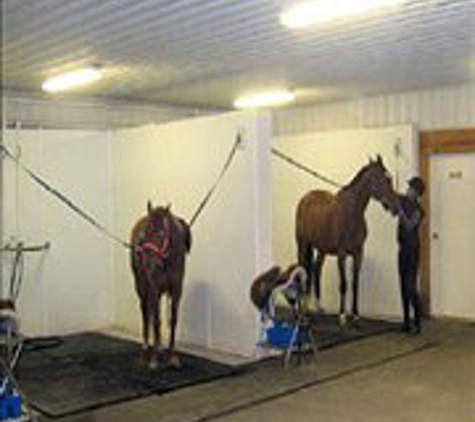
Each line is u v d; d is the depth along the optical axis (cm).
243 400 504
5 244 737
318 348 665
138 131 768
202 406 491
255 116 620
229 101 928
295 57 620
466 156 802
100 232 811
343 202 740
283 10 449
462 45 578
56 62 631
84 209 800
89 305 802
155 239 570
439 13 469
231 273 648
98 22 479
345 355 642
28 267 752
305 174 912
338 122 935
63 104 852
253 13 456
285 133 1005
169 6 438
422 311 833
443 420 461
